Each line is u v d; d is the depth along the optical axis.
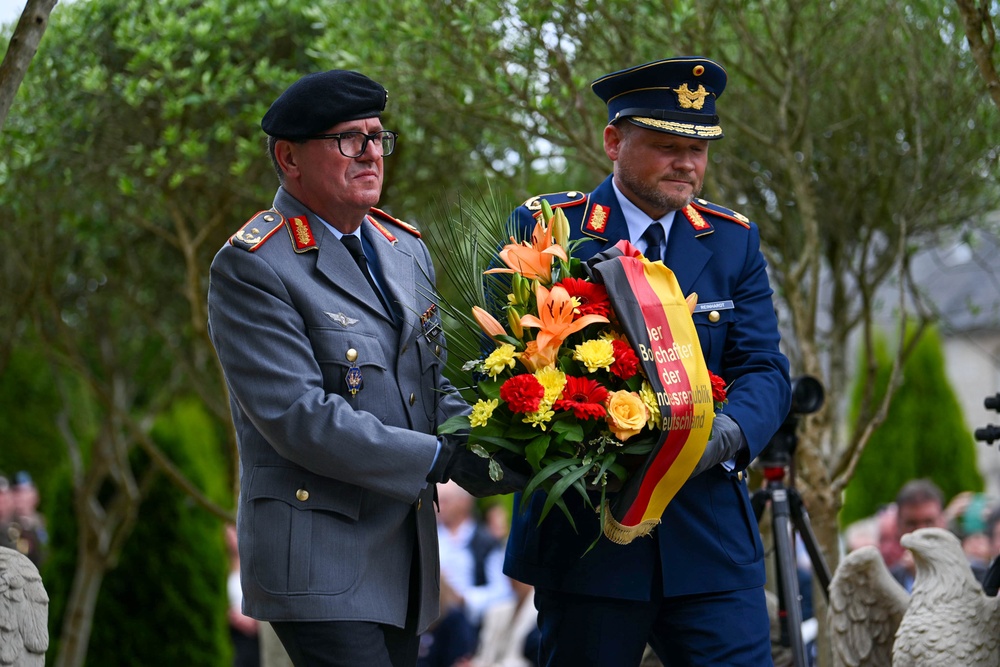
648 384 4.23
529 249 4.36
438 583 4.60
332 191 4.31
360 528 4.25
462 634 12.31
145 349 12.51
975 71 7.48
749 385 4.73
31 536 12.30
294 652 4.22
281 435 4.07
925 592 5.17
